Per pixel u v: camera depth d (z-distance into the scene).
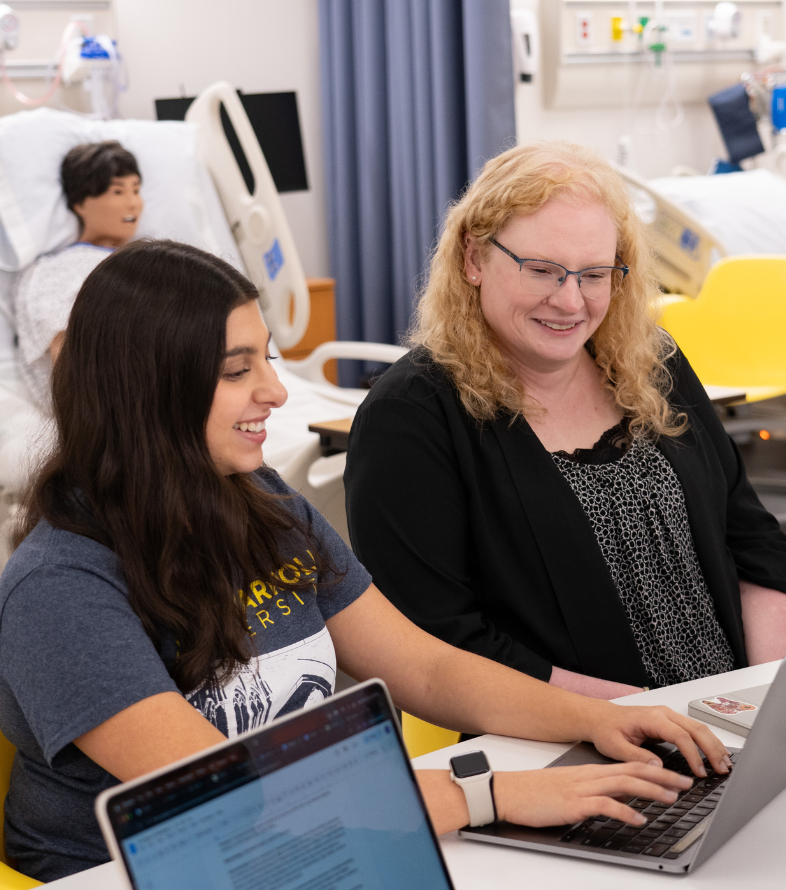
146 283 0.91
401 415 1.38
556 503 1.35
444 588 1.33
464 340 1.41
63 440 0.95
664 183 3.98
